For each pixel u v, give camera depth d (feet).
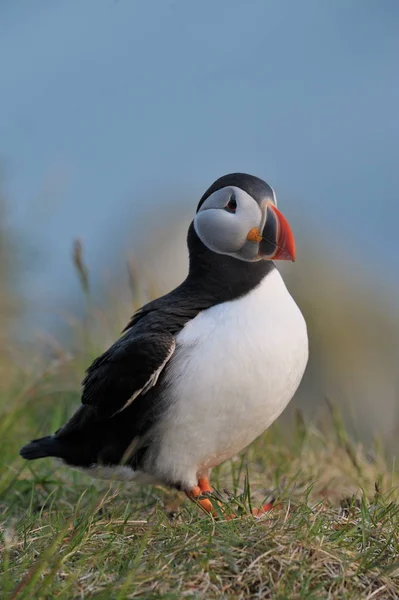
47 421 33.27
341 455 30.30
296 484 27.61
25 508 26.22
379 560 20.11
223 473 28.63
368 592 19.22
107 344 35.78
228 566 19.53
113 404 23.80
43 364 37.88
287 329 23.57
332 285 56.08
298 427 30.89
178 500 25.52
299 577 19.17
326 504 23.98
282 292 24.22
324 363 51.08
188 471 24.11
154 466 24.11
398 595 19.31
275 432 31.58
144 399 23.58
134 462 24.36
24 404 32.55
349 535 21.03
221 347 22.94
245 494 23.54
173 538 20.93
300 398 49.24
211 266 24.18
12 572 19.75
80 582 19.08
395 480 29.14
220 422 23.30
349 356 51.19
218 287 24.00
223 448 24.07
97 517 23.12
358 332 52.65
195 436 23.44
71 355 33.60
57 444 25.80
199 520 22.03
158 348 23.08
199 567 19.43
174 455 23.79
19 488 27.25
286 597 18.35
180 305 23.93
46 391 34.55
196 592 18.71
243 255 24.07
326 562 19.79
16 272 43.19
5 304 41.75
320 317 53.01
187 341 23.22
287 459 29.63
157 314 23.94
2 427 30.55
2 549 21.54
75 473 28.43
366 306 54.70
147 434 23.80
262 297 23.76
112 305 46.29
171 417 23.26
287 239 23.84
